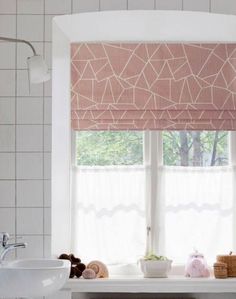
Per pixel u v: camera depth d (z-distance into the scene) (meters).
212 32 3.70
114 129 3.84
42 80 2.94
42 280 2.64
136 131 3.93
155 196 3.84
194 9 3.33
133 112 3.84
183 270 3.77
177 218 3.84
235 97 3.85
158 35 3.76
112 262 3.81
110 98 3.84
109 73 3.85
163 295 3.74
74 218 3.83
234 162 3.89
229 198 3.86
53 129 3.39
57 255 3.49
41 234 3.32
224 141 3.95
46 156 3.35
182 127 3.84
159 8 3.32
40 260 3.08
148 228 3.81
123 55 3.86
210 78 3.86
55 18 3.39
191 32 3.70
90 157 3.92
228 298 3.74
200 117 3.84
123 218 3.83
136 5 3.32
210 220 3.84
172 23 3.53
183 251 3.83
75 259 3.55
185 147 3.94
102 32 3.69
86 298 3.73
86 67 3.85
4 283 2.65
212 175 3.87
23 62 3.36
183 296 3.73
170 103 3.84
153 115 3.84
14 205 3.33
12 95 3.35
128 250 3.81
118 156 3.92
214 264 3.55
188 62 3.86
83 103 3.84
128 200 3.84
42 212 3.33
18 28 3.37
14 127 3.35
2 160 3.34
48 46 3.36
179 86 3.85
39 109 3.36
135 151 3.92
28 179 3.34
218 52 3.88
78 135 3.94
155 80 3.85
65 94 3.68
